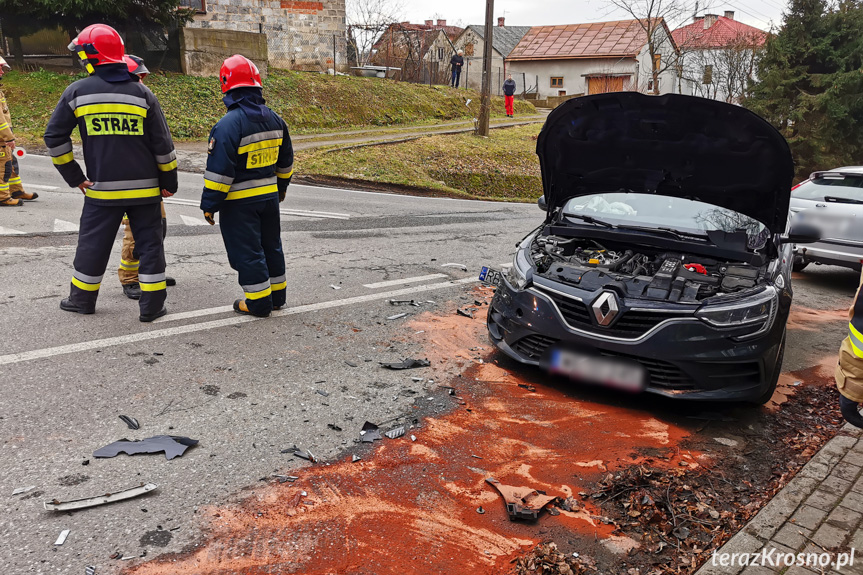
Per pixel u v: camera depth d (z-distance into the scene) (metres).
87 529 2.73
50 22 18.70
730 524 3.12
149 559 2.59
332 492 3.13
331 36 26.45
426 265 7.80
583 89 45.00
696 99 4.41
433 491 3.21
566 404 4.34
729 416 4.37
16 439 3.36
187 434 3.55
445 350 5.13
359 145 18.05
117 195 4.90
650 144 5.02
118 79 4.81
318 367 4.59
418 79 32.91
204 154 15.45
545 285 4.52
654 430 4.05
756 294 4.23
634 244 5.13
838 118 24.36
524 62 46.62
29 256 6.80
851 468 3.65
